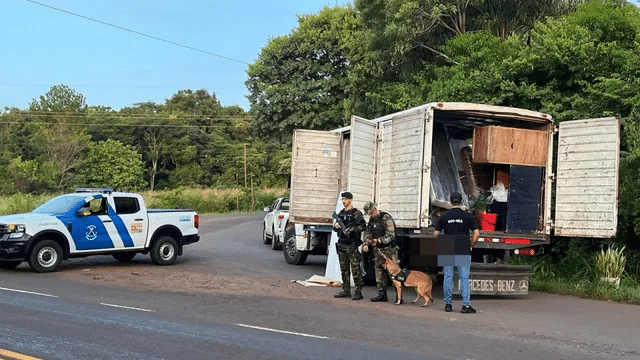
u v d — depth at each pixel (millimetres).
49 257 15289
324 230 16656
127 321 9398
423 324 9633
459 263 10812
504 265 12078
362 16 27734
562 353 7914
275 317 9969
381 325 9469
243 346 7898
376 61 27344
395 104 24672
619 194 14617
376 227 11734
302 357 7391
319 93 39156
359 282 12188
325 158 16375
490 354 7742
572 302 12203
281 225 22359
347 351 7730
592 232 12836
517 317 10406
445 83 21375
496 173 13969
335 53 39031
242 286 13492
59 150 71812
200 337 8391
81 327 8898
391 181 13539
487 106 12961
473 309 10773
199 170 80188
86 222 15938
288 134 40594
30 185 67562
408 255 12953
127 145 76312
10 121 81438
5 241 14844
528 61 17969
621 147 15805
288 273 16141
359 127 13719
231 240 26781
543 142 13367
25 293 11961
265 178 78500
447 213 11023
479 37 22469
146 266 16953
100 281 13977
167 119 82375
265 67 40531
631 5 19234
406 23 24562
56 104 86375
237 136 87688
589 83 16938
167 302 11297
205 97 96375
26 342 7938
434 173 13805
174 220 17484
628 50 17391
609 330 9484
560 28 18406
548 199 13359
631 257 14945
